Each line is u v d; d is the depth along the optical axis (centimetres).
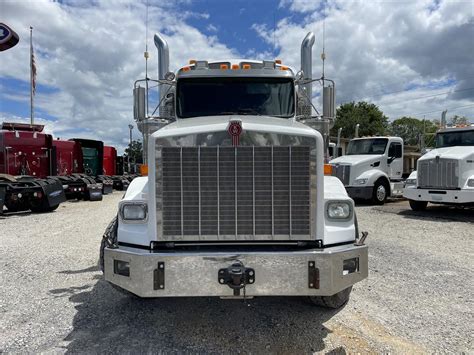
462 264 573
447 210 1232
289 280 310
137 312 395
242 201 319
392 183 1459
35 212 1231
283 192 320
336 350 318
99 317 383
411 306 410
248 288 309
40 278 507
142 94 484
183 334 346
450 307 407
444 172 1070
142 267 309
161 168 317
